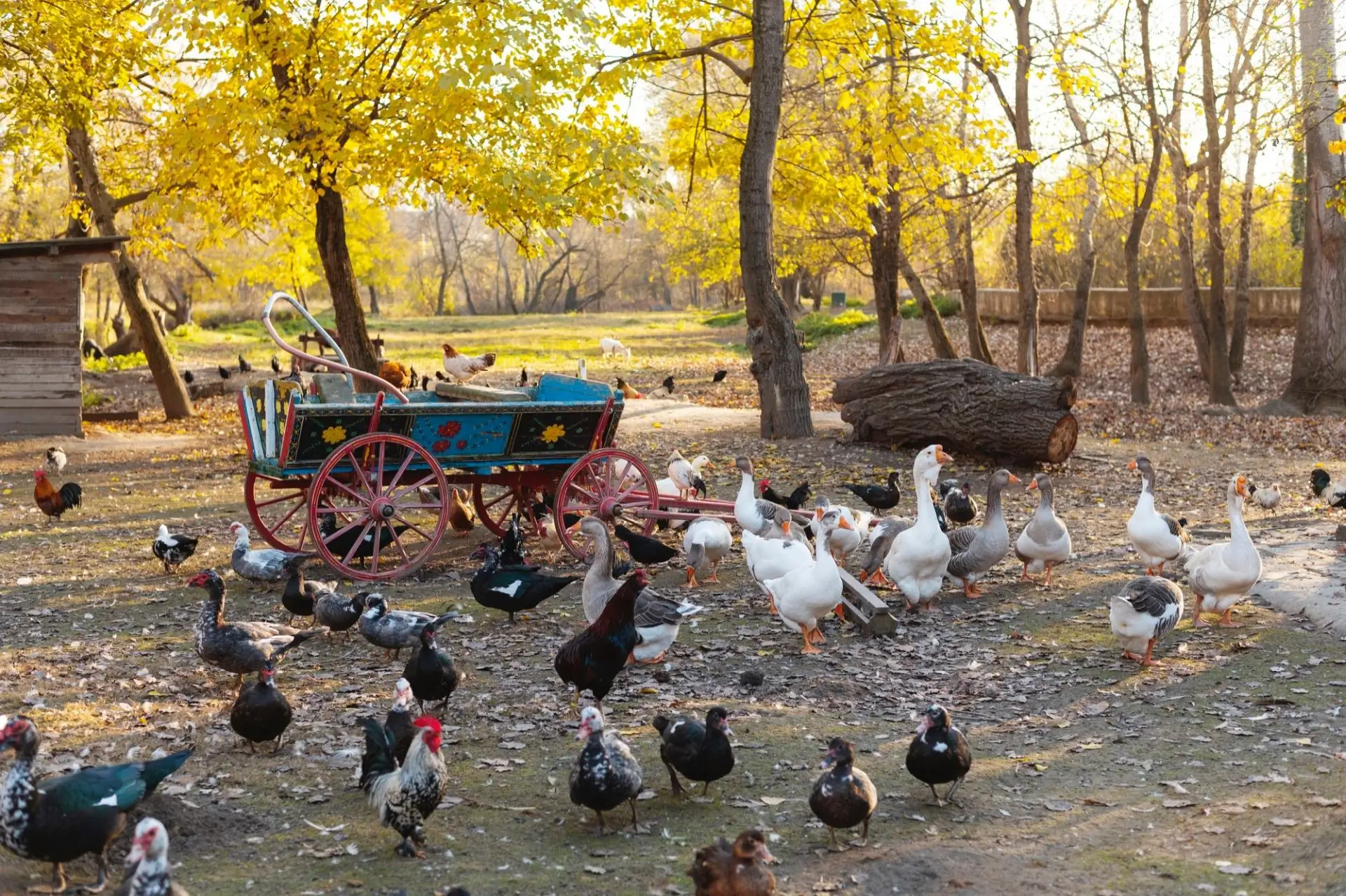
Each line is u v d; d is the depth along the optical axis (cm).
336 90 1955
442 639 1005
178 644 980
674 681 897
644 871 573
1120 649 953
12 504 1625
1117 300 4003
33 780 534
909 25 2159
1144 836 611
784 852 598
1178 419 2392
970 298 3005
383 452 1187
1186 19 2688
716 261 3559
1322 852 574
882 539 1127
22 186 2689
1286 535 1336
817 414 2373
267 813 641
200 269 5322
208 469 1923
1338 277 2478
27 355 2233
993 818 640
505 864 580
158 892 461
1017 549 1153
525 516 1427
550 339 5762
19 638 992
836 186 2416
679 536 1395
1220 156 2605
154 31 2272
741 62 3033
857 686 880
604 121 2192
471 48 1878
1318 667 890
